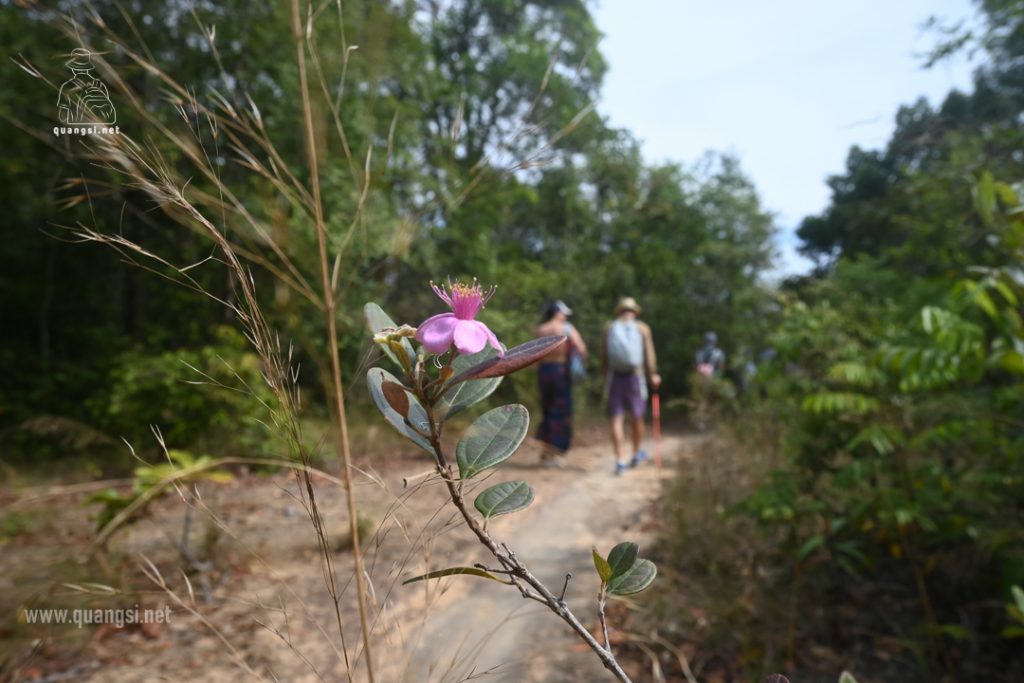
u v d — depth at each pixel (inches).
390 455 239.1
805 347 120.8
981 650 97.9
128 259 32.1
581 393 411.2
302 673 87.1
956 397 100.1
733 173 773.9
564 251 695.7
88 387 311.3
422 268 303.6
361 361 40.2
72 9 36.4
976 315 109.7
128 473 231.9
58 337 438.6
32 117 301.1
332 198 201.8
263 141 42.1
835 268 284.7
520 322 422.6
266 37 280.1
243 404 223.0
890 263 302.0
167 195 31.9
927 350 88.8
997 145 248.5
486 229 462.6
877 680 91.5
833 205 937.5
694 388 241.1
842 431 107.9
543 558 138.6
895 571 118.8
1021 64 231.1
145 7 261.9
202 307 332.5
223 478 97.3
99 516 108.8
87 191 32.8
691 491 151.1
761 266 754.2
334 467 195.6
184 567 126.7
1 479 205.6
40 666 87.7
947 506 97.7
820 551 116.3
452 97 489.4
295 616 106.9
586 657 96.1
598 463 256.1
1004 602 87.9
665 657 98.3
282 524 156.8
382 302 251.3
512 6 641.6
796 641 101.8
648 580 28.8
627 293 665.6
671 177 729.0
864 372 98.6
